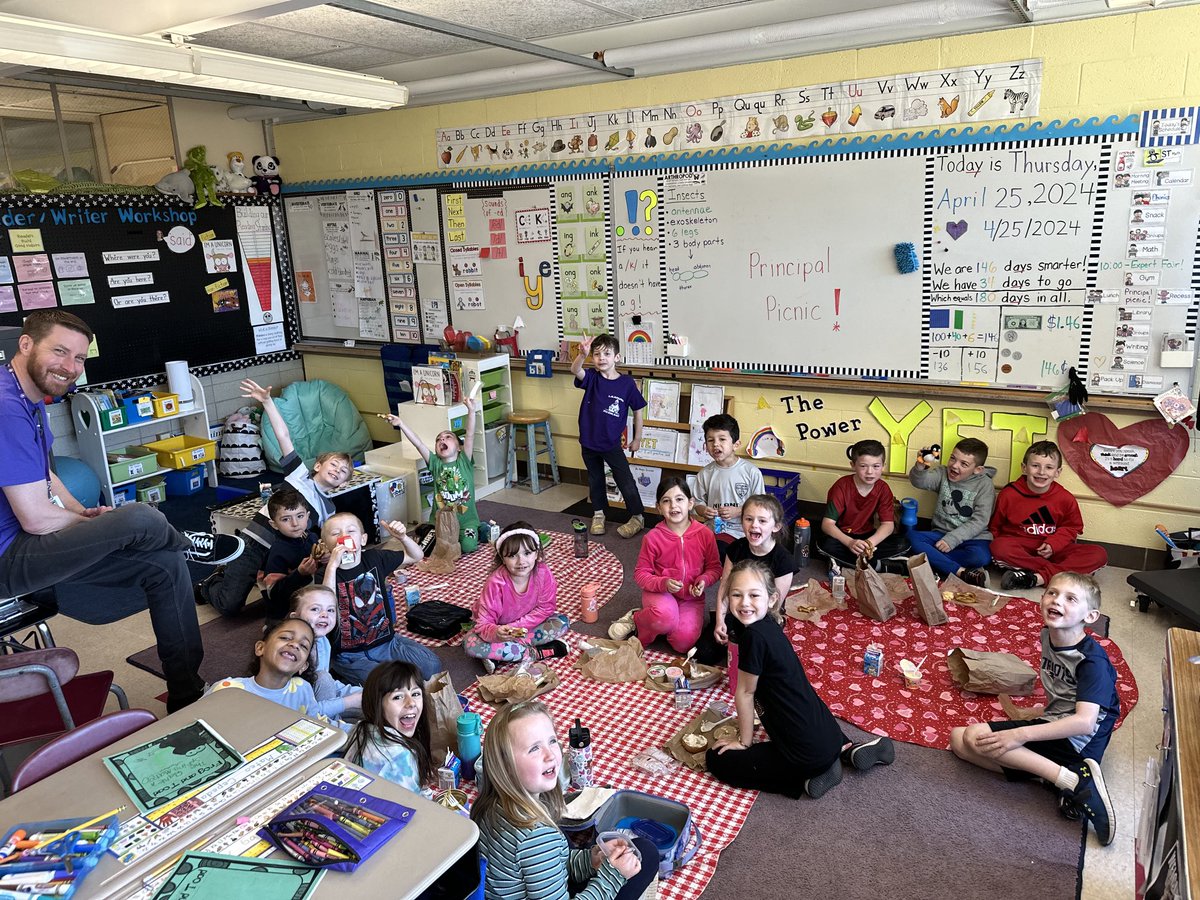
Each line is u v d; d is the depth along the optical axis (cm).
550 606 392
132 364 622
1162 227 400
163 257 632
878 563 444
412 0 412
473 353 630
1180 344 407
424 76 591
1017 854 256
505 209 595
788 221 490
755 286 511
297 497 416
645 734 320
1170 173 394
